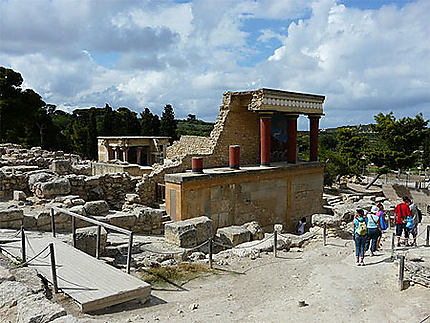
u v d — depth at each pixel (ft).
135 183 69.77
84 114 309.63
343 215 63.10
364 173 170.40
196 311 27.20
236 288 33.04
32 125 151.94
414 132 123.34
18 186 57.88
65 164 68.80
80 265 31.14
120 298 26.37
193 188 60.23
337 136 148.36
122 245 43.19
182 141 94.48
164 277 34.94
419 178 158.81
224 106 78.23
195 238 44.93
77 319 20.52
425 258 38.96
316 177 84.64
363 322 26.40
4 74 139.33
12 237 38.22
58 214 45.21
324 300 30.14
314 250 46.65
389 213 70.95
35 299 23.02
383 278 35.35
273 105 73.97
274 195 74.64
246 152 82.23
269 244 47.09
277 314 27.30
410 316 27.20
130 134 212.23
